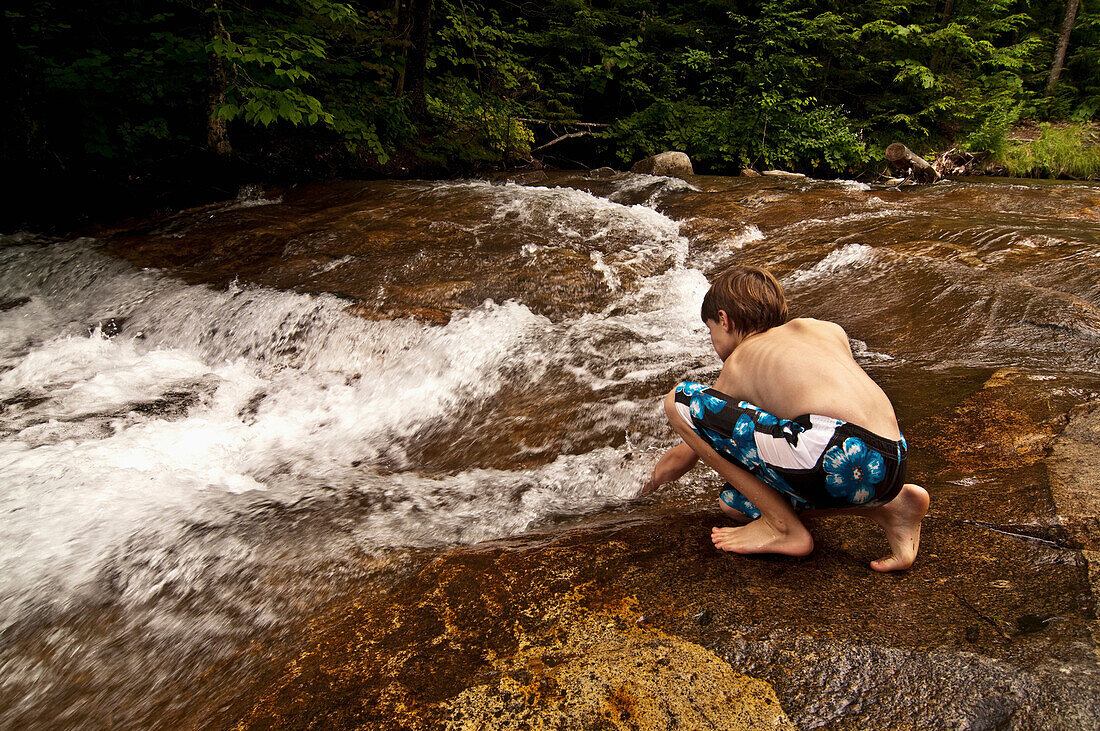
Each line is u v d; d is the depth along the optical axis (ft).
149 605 7.36
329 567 7.54
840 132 41.75
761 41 43.86
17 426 12.14
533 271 17.42
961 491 7.23
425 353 14.21
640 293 16.65
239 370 15.07
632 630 5.50
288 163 27.71
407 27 30.73
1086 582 5.47
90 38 26.30
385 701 5.07
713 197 24.53
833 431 5.41
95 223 23.21
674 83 46.62
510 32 46.06
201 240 20.77
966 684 4.60
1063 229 17.16
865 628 5.24
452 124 34.63
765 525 6.38
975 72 51.70
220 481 10.61
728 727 4.53
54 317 17.74
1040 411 8.75
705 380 12.14
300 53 21.86
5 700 6.35
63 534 8.66
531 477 9.84
